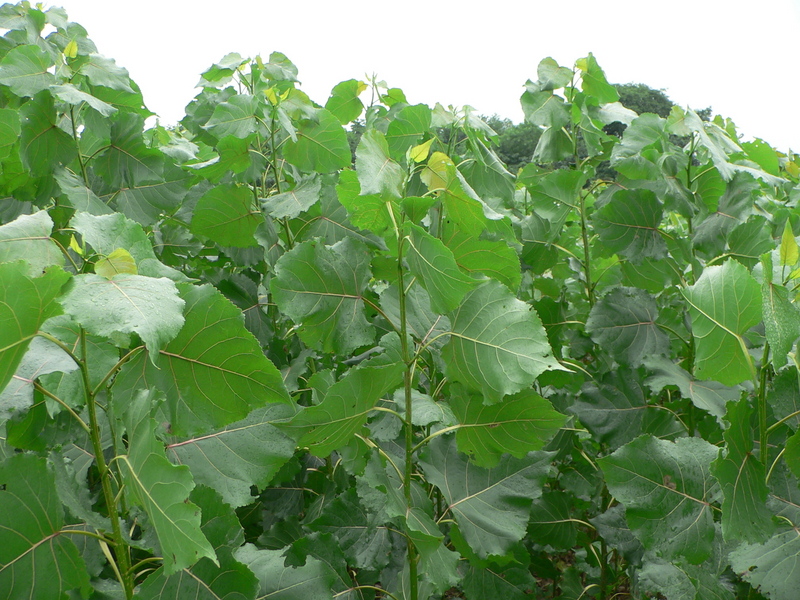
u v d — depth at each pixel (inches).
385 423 85.5
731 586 90.7
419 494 72.1
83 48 109.4
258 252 114.0
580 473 113.7
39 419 62.5
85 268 53.7
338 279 67.7
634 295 103.6
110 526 57.5
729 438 60.7
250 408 57.0
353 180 61.2
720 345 70.3
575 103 113.1
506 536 70.2
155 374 55.8
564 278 141.5
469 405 66.6
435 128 107.8
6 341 43.6
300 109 106.0
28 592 49.4
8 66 88.7
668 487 71.8
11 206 99.7
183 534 43.1
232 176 113.7
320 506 99.5
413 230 56.2
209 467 65.5
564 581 115.6
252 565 64.3
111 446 79.0
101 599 56.2
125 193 103.9
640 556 93.8
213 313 52.1
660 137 108.0
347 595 76.3
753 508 63.8
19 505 48.1
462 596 115.8
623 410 100.6
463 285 55.4
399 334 66.2
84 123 96.5
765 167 140.6
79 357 59.2
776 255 66.8
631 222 105.4
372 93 133.2
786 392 75.0
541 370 58.4
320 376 71.1
